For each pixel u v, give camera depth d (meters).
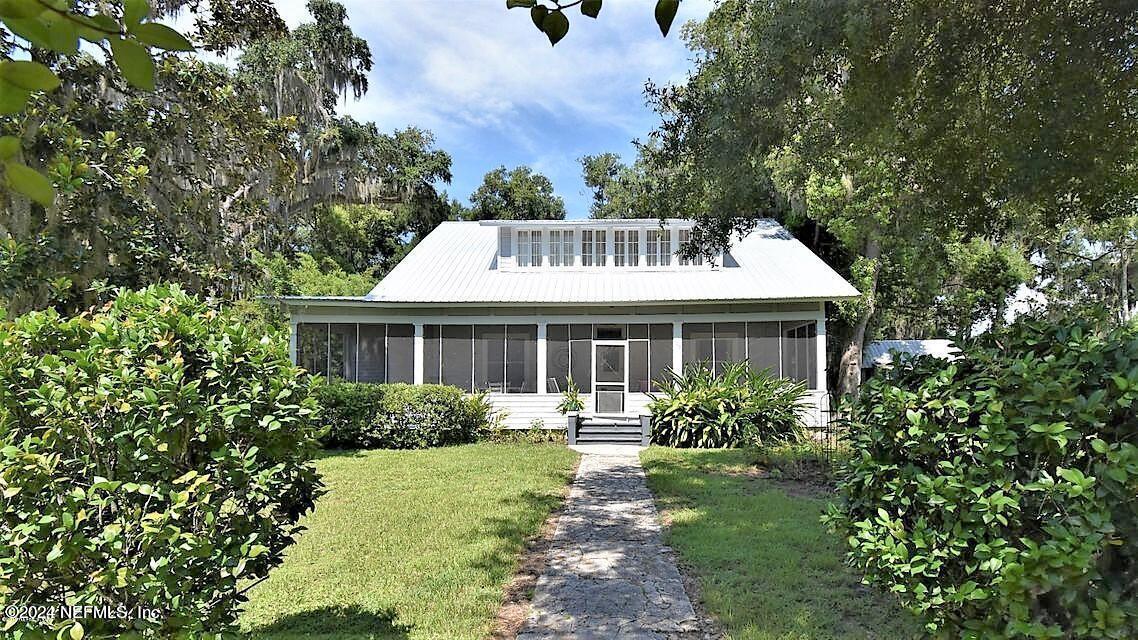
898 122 6.31
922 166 7.04
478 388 16.38
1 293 6.04
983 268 22.66
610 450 13.91
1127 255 22.83
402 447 13.90
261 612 4.60
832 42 5.58
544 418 16.22
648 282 17.42
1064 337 2.84
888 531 2.98
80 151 7.00
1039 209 7.28
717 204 8.24
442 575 5.36
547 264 18.41
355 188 24.05
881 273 21.59
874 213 15.60
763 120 6.73
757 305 16.41
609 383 16.55
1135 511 2.33
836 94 6.79
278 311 15.38
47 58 7.16
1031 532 2.60
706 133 7.45
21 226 6.70
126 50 0.93
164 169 8.84
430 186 33.00
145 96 8.52
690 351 16.56
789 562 5.66
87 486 2.94
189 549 2.80
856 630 4.23
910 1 5.29
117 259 7.43
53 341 3.25
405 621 4.45
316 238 29.67
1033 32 5.15
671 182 9.73
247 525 3.19
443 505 8.09
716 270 18.09
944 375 2.90
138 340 3.15
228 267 9.16
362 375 16.12
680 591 5.07
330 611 4.62
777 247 19.89
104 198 7.29
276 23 9.54
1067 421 2.47
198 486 2.88
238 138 9.65
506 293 16.56
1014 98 5.61
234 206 11.59
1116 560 2.41
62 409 2.86
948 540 2.71
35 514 2.69
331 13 22.97
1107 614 2.31
